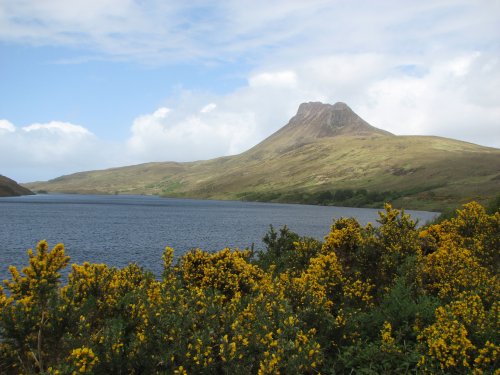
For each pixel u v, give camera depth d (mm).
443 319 6922
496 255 12539
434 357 6504
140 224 84625
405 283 9727
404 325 7906
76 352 5617
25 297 6520
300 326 7176
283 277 9680
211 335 6414
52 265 6855
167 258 9742
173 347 6035
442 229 14930
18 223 80500
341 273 10148
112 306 7746
